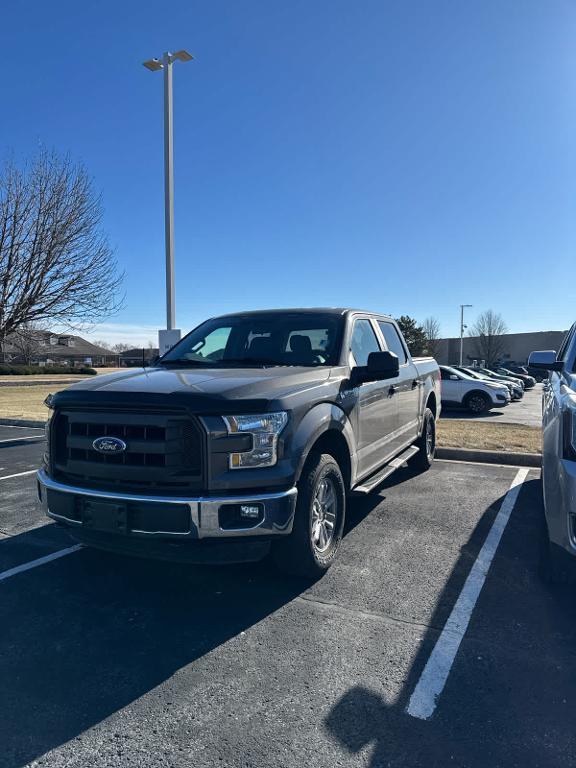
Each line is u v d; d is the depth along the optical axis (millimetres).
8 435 11586
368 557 4234
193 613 3387
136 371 4172
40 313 23406
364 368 4430
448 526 4965
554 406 3791
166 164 12945
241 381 3467
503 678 2705
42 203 22547
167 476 3150
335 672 2756
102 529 3254
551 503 3295
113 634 3146
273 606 3463
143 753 2211
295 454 3361
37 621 3305
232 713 2451
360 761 2154
